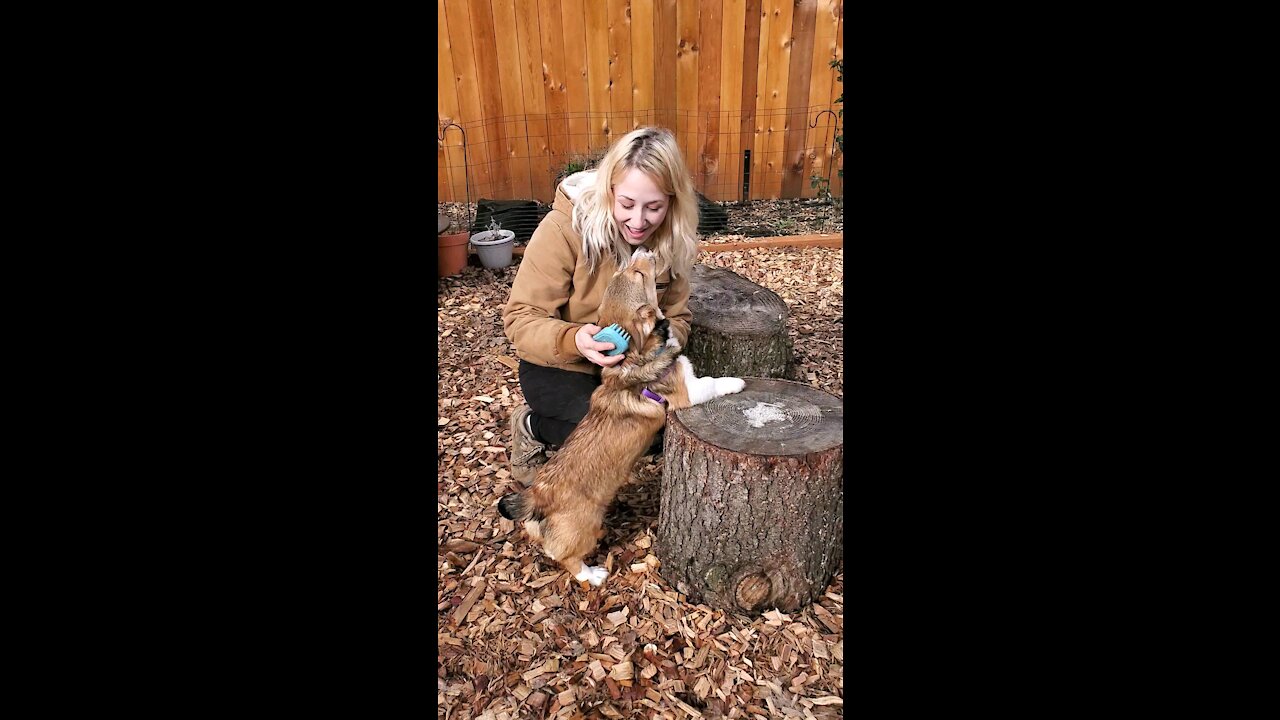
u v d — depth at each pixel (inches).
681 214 111.6
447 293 219.3
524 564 112.4
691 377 106.9
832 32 274.1
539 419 125.0
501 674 93.0
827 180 289.3
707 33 272.5
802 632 98.0
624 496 129.6
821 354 174.2
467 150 283.7
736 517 96.1
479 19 266.1
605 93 283.1
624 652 96.2
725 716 86.9
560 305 117.8
